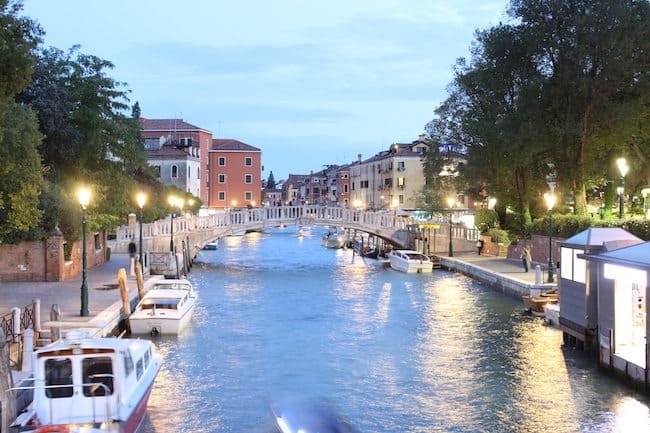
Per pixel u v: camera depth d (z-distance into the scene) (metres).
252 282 43.28
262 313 31.25
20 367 17.55
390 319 29.73
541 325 27.94
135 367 15.55
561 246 23.78
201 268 52.22
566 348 23.58
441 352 23.61
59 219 33.59
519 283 34.56
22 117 25.53
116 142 41.12
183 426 16.48
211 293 38.00
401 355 23.25
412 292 38.25
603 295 19.81
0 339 13.54
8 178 24.94
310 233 117.94
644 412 17.14
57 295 28.42
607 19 39.78
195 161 96.56
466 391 19.19
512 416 17.14
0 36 19.42
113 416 13.91
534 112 42.94
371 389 19.42
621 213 36.56
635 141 45.03
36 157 25.50
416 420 16.97
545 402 18.09
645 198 43.91
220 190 107.38
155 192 67.06
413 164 100.56
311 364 22.09
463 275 46.06
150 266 42.94
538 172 49.12
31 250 33.03
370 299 35.72
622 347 19.36
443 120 53.59
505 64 46.53
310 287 40.75
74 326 20.78
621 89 42.12
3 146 24.12
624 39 39.22
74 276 35.78
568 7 42.03
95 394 14.08
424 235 55.66
